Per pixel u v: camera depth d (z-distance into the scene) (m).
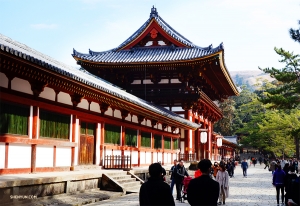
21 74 19.02
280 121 75.75
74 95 24.45
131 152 34.41
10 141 18.47
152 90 50.12
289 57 41.56
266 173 58.41
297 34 30.02
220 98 69.00
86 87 22.88
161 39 52.59
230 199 22.98
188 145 52.44
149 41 53.16
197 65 47.16
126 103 28.69
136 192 23.75
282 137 84.44
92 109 27.64
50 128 22.17
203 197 8.20
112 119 30.58
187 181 20.95
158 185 8.20
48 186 17.92
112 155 30.09
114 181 23.05
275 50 42.16
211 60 45.81
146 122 39.12
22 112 19.72
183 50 50.84
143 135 38.06
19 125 19.44
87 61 49.28
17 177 17.34
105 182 23.20
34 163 20.44
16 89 19.19
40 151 21.17
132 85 51.00
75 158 25.11
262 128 83.25
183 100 50.03
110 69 49.75
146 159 38.53
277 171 19.98
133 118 35.50
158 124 42.81
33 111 20.50
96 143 28.28
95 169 27.12
